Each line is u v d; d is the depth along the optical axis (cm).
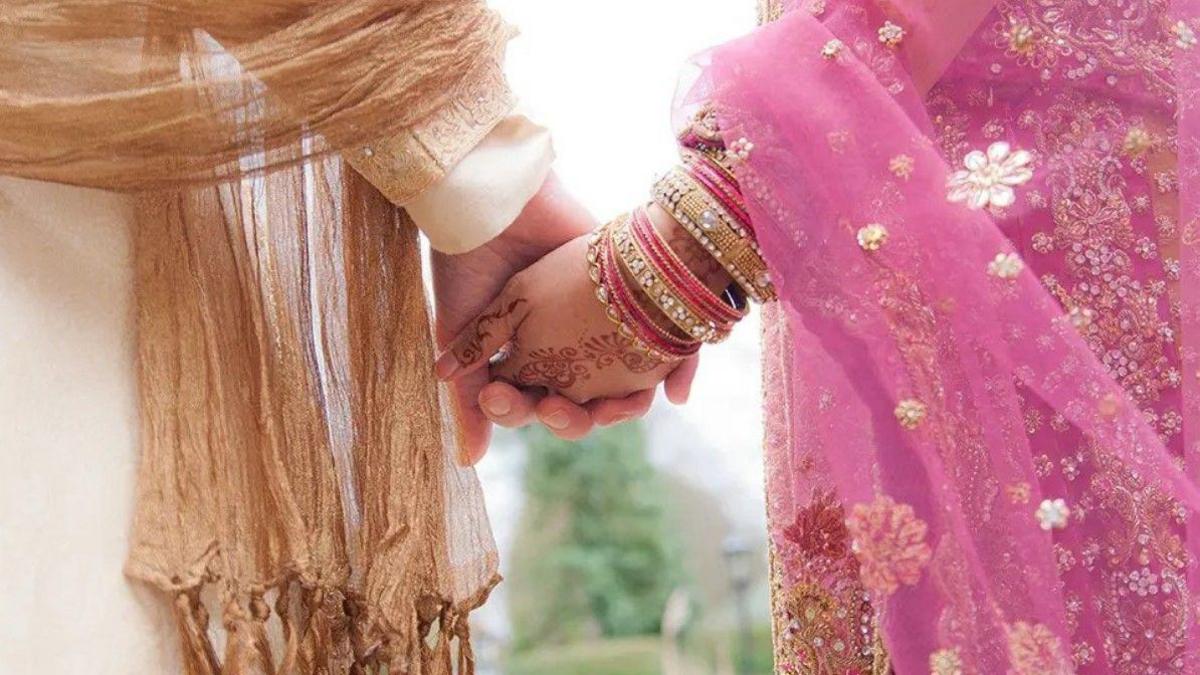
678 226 123
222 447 115
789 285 113
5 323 107
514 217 124
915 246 110
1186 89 115
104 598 110
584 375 133
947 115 120
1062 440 116
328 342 123
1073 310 112
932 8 115
